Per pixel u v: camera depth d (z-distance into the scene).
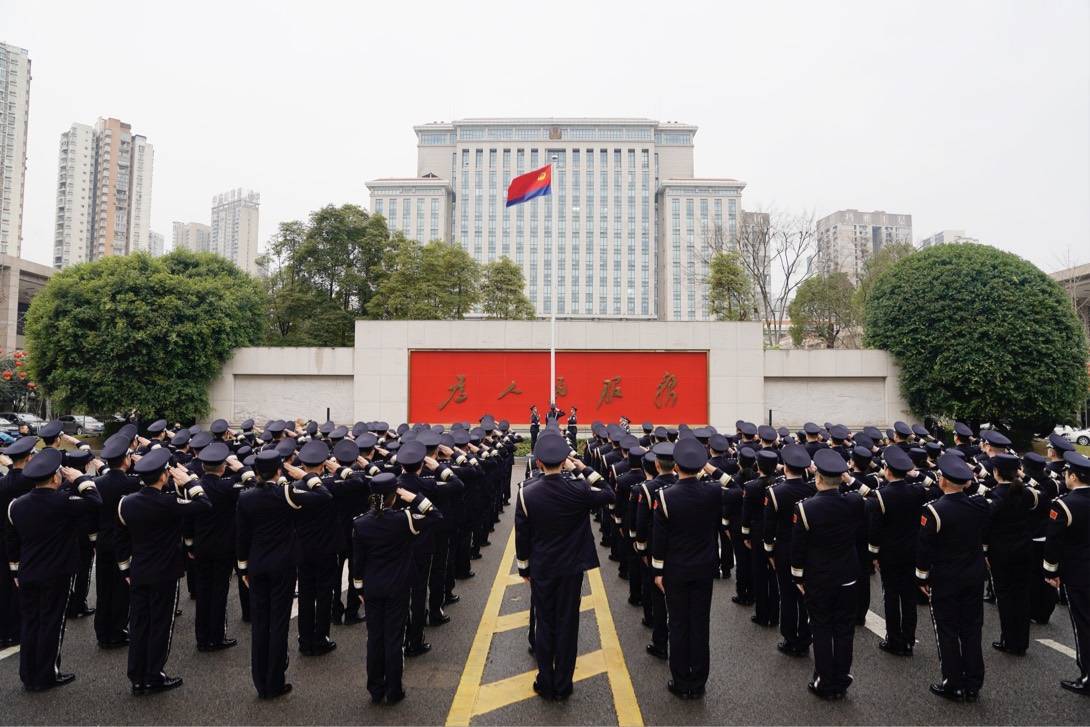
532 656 5.81
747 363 23.17
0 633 6.01
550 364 23.09
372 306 32.62
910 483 6.14
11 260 43.94
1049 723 4.62
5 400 35.34
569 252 91.00
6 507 5.95
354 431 10.59
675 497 5.03
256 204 129.50
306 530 5.81
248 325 24.47
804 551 5.04
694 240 88.44
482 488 9.73
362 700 4.95
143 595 5.09
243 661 5.76
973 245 23.03
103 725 4.57
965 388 20.95
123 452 6.09
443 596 6.80
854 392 23.36
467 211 91.62
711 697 5.01
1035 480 6.56
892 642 5.96
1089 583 5.16
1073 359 20.88
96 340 20.50
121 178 88.00
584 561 5.04
